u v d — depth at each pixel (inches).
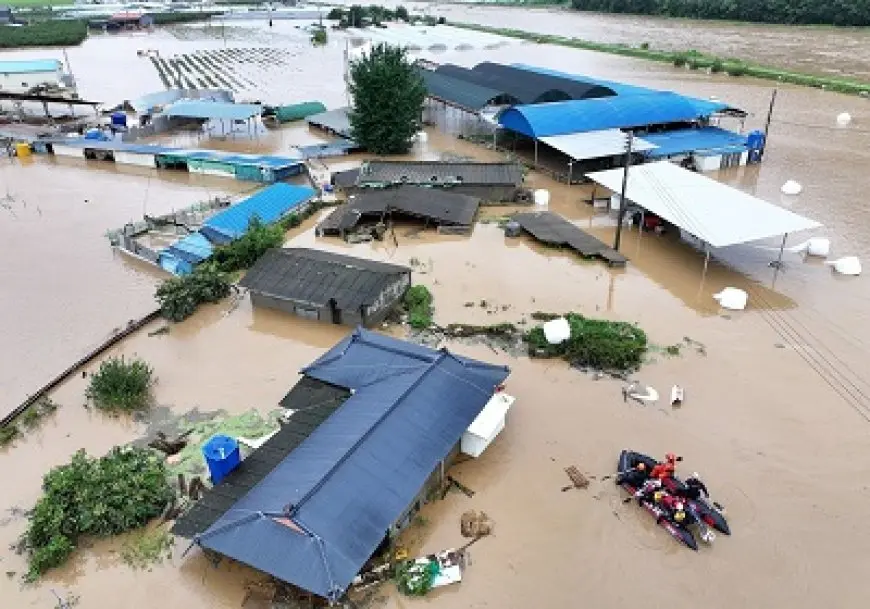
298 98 2733.8
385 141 1978.3
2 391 967.6
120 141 2108.8
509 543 701.9
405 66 1951.3
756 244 1397.6
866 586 655.8
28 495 778.2
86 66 3481.8
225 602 642.2
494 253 1357.0
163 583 663.1
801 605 636.7
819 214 1529.3
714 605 636.7
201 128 2336.4
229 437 780.0
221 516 661.9
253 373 988.6
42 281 1278.3
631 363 988.6
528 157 1973.4
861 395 923.4
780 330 1081.4
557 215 1510.8
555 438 848.3
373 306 1065.5
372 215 1485.0
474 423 800.3
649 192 1382.9
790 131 2165.4
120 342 1075.9
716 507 738.2
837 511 741.3
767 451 824.3
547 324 1003.3
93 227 1526.8
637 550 695.7
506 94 2107.5
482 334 1066.1
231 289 1219.9
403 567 661.3
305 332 1091.9
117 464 767.1
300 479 666.2
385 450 700.7
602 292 1205.1
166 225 1496.1
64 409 922.1
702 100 2106.3
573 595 647.1
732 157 1823.3
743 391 933.8
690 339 1057.5
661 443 839.1
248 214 1448.1
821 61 3213.6
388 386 803.4
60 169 1950.1
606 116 1857.8
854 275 1253.1
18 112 2480.3
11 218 1581.0
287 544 607.8
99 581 668.1
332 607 628.7
